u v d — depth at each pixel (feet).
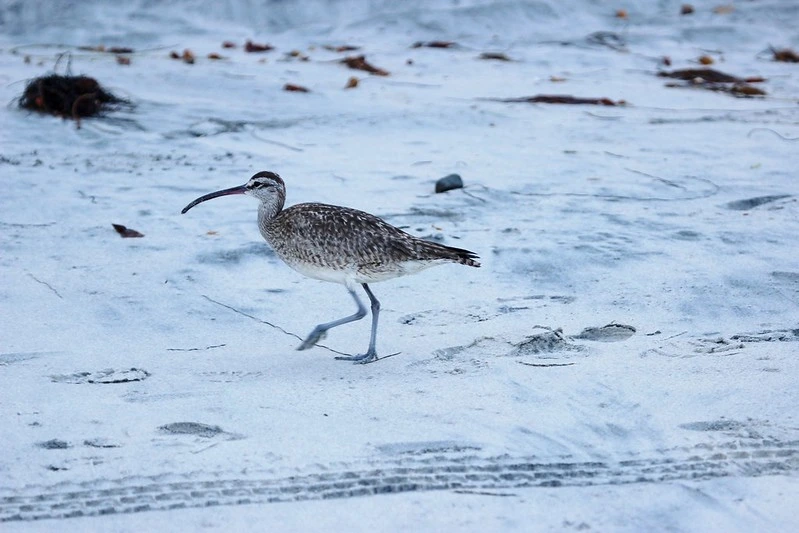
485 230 48.03
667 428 29.76
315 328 35.76
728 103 82.02
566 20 116.57
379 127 69.87
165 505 25.68
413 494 26.27
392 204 51.96
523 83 88.02
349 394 32.22
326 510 25.50
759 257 44.57
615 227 48.49
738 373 33.19
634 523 25.03
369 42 108.47
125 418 30.37
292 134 67.62
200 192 54.29
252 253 45.32
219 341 37.40
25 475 26.96
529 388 32.48
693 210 51.44
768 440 28.96
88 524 24.81
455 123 71.36
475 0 118.42
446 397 31.89
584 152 63.31
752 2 122.42
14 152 61.05
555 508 25.68
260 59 96.07
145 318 39.01
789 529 24.81
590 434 29.50
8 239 46.44
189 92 79.36
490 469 27.55
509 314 39.47
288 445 28.71
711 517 25.29
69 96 69.26
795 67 100.63
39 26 108.06
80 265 43.78
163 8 115.55
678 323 38.34
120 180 56.03
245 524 24.89
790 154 63.16
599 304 40.27
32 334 37.17
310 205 37.32
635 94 84.38
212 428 29.89
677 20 118.01
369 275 35.91
